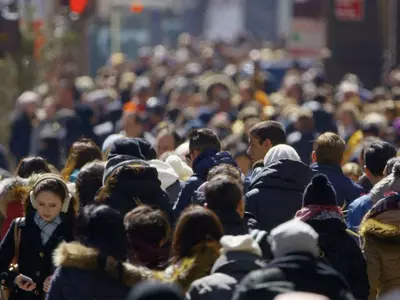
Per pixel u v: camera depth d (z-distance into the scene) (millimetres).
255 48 118000
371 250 20938
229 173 20906
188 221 17734
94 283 17391
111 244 17516
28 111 47594
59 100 49375
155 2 107625
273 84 69375
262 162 24859
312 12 70000
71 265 17438
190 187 22984
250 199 22172
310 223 19578
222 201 18625
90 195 22688
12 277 21203
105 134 44781
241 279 16938
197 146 23594
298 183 22172
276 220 22047
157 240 18344
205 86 57062
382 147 24109
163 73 73312
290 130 41750
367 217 21203
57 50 67750
